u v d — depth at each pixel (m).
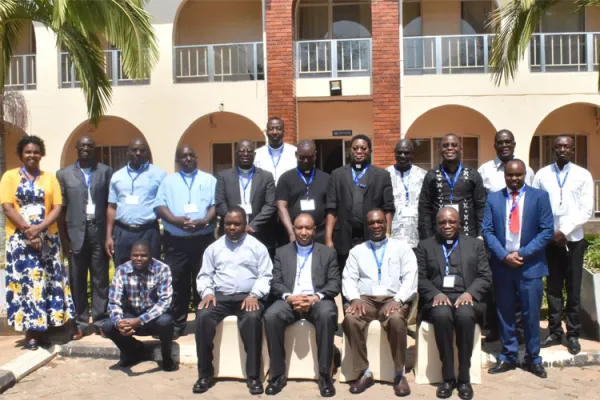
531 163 14.84
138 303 5.55
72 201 6.13
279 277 5.43
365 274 5.39
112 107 13.36
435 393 5.00
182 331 6.30
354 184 5.81
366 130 14.34
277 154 6.65
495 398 4.85
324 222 6.04
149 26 8.34
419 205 5.83
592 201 5.64
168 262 6.14
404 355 4.99
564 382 5.18
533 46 12.88
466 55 12.81
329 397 4.92
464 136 14.59
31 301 5.82
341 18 14.56
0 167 9.01
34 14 8.38
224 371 5.37
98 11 7.84
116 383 5.34
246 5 14.70
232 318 5.37
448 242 5.31
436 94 12.88
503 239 5.38
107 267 6.36
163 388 5.20
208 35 14.75
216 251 5.49
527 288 5.30
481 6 14.35
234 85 13.13
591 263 6.46
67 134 13.59
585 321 6.27
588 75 12.71
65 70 13.73
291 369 5.34
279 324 5.10
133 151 6.02
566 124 14.58
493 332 6.11
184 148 6.11
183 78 13.74
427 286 5.25
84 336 6.41
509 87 12.80
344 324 5.09
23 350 6.07
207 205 6.12
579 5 9.16
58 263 6.00
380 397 4.91
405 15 14.48
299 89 13.15
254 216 6.04
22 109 13.56
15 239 5.84
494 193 5.48
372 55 12.44
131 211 6.02
